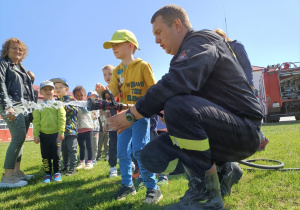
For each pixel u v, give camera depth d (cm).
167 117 137
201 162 136
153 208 181
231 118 137
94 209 196
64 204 216
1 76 309
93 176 343
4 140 1474
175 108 133
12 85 324
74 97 473
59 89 411
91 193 251
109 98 177
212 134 136
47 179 329
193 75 128
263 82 1252
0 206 225
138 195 221
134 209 186
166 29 162
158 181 257
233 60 146
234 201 183
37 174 381
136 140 215
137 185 270
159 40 170
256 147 151
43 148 338
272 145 437
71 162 379
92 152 429
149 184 206
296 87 1202
